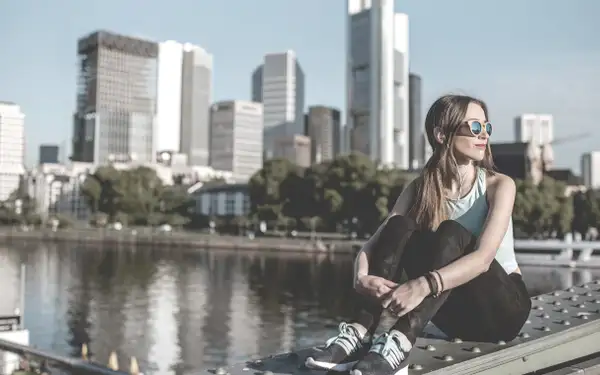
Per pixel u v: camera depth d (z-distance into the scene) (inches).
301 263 3176.7
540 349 159.0
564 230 3501.5
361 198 3826.3
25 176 7834.6
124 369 1039.0
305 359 141.9
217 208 6328.7
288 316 1593.3
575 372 158.4
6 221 6225.4
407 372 134.6
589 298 213.2
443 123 158.4
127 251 3978.8
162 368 1053.2
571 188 5438.0
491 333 156.6
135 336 1331.2
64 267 2989.7
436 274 136.8
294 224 4269.2
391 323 150.0
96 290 2148.1
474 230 156.1
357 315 144.2
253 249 4001.0
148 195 5733.3
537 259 2596.0
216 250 4033.0
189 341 1277.1
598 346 177.8
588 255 2546.8
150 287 2230.6
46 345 1240.8
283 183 4421.8
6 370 447.5
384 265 145.7
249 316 1596.9
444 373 137.0
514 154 4985.2
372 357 130.3
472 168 160.6
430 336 168.9
